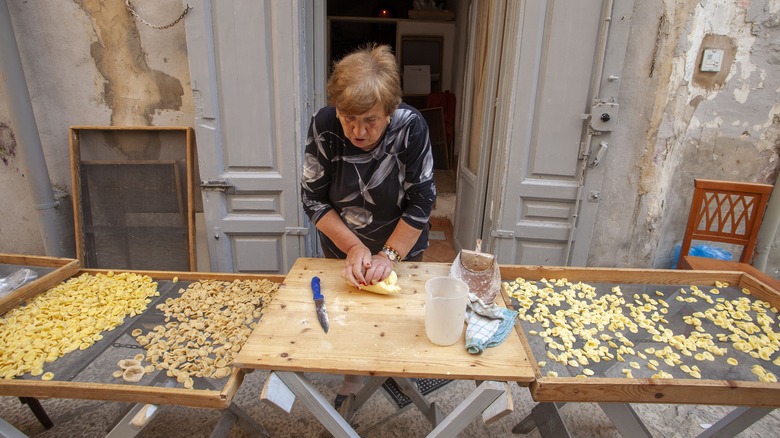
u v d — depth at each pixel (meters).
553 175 2.48
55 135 2.58
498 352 1.04
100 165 2.57
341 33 6.91
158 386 1.03
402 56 6.34
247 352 1.01
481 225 2.92
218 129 2.40
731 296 1.48
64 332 1.23
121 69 2.47
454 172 6.05
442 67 6.38
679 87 2.31
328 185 1.43
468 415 1.01
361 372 0.96
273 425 1.84
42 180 2.51
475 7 3.05
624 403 1.09
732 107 2.63
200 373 1.08
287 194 2.52
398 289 1.27
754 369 1.11
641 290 1.52
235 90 2.33
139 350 1.18
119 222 2.62
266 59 2.29
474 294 1.25
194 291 1.48
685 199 2.82
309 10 2.37
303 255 2.65
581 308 1.38
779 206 2.65
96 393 1.00
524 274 1.56
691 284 1.56
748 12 2.43
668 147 2.42
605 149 2.36
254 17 2.22
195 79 2.29
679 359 1.15
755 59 2.52
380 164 1.33
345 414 1.67
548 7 2.21
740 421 1.29
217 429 1.53
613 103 2.29
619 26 2.18
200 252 2.87
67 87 2.49
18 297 1.37
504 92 2.43
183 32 2.40
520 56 2.29
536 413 1.48
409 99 6.52
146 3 2.35
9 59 2.27
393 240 1.39
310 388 1.04
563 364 1.11
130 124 2.56
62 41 2.40
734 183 2.31
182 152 2.56
